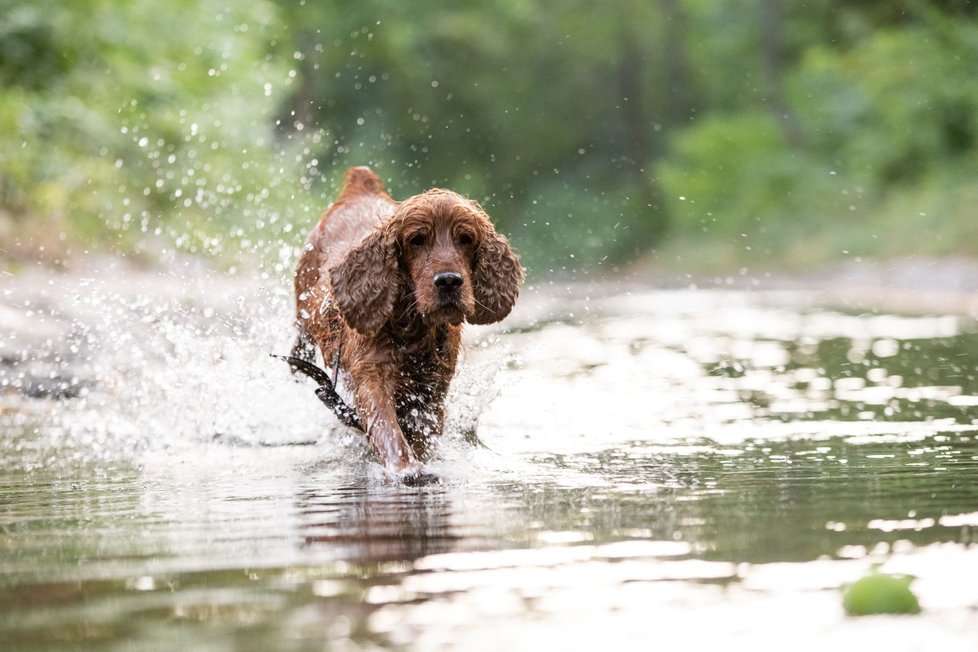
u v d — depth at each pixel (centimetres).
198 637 421
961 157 4247
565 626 425
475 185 6681
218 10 3388
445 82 6712
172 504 694
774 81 5747
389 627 428
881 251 3884
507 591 474
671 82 7362
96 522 642
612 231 5988
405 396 903
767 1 5844
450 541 570
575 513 634
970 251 3475
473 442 912
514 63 7081
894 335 1861
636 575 495
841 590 466
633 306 2903
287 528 614
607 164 7306
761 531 577
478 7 6762
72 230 2255
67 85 2639
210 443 938
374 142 6106
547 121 7331
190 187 2695
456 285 838
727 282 4094
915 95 4391
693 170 5728
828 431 934
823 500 656
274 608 457
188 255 2328
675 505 652
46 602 475
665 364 1518
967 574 484
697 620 430
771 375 1362
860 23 5250
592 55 7269
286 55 4706
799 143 5294
